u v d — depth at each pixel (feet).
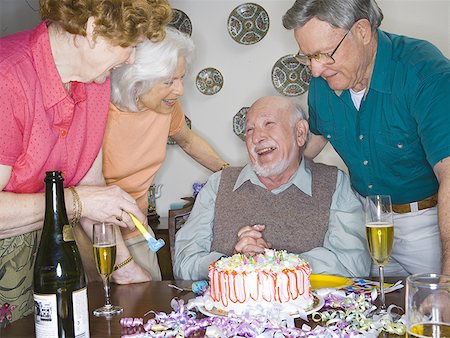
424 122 6.01
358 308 4.59
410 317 3.36
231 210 7.24
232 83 13.16
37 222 5.09
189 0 13.12
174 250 7.66
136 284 5.86
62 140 5.43
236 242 7.09
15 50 4.99
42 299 4.11
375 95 6.64
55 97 5.14
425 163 6.86
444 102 5.88
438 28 12.47
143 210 7.78
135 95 6.77
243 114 13.19
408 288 3.39
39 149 5.15
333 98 7.09
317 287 5.51
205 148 9.09
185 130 8.85
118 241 5.85
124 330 4.50
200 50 13.19
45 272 4.20
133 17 4.81
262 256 5.11
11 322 4.88
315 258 6.54
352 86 6.40
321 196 7.14
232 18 13.07
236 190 7.34
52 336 4.10
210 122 13.29
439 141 5.71
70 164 5.63
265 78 13.08
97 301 5.30
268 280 4.72
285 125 7.14
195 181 13.41
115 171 7.34
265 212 7.15
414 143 6.64
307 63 6.36
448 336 3.25
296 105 7.34
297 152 7.22
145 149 7.38
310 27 5.94
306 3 5.91
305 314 4.52
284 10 12.91
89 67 5.12
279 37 12.96
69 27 4.82
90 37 4.87
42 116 5.10
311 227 7.02
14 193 5.05
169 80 6.70
